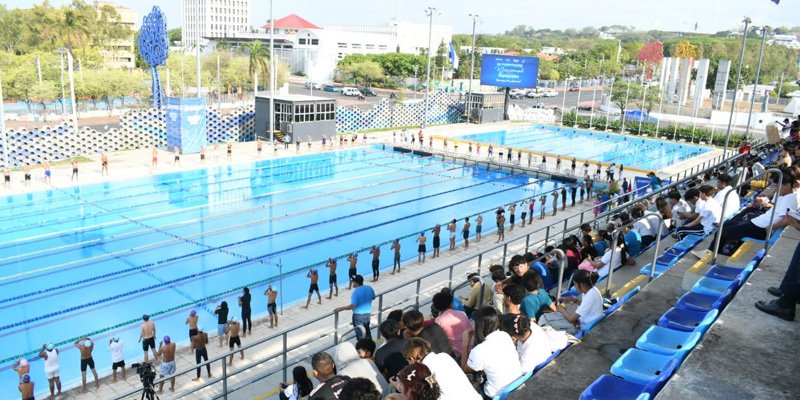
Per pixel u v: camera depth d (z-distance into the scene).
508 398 5.43
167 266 22.14
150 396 10.79
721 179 12.45
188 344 16.31
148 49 43.19
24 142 34.97
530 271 7.86
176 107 39.00
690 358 5.15
